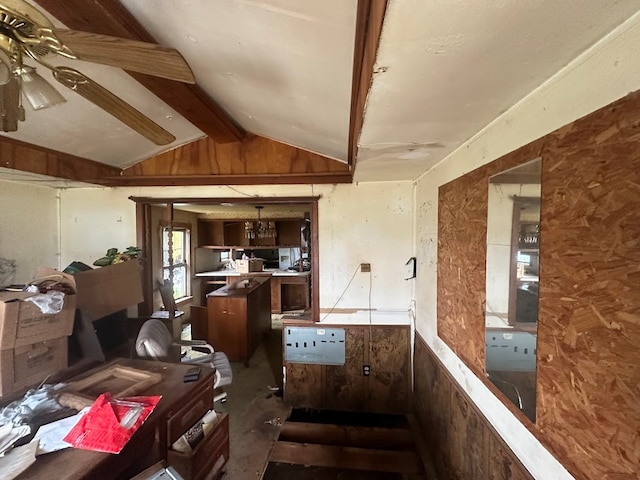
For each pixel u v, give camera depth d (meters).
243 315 4.07
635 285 0.72
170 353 2.71
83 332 2.26
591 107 0.83
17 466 1.09
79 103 1.98
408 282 3.02
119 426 1.32
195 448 1.68
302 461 2.33
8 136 2.19
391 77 0.94
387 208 3.03
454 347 1.86
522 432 1.16
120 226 3.29
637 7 0.65
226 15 1.11
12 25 0.93
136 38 1.29
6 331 1.68
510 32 0.73
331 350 3.08
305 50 1.19
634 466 0.72
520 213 1.17
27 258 3.06
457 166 1.79
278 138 2.85
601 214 0.81
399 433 2.62
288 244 6.99
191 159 3.04
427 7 0.63
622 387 0.75
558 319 0.97
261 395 3.34
